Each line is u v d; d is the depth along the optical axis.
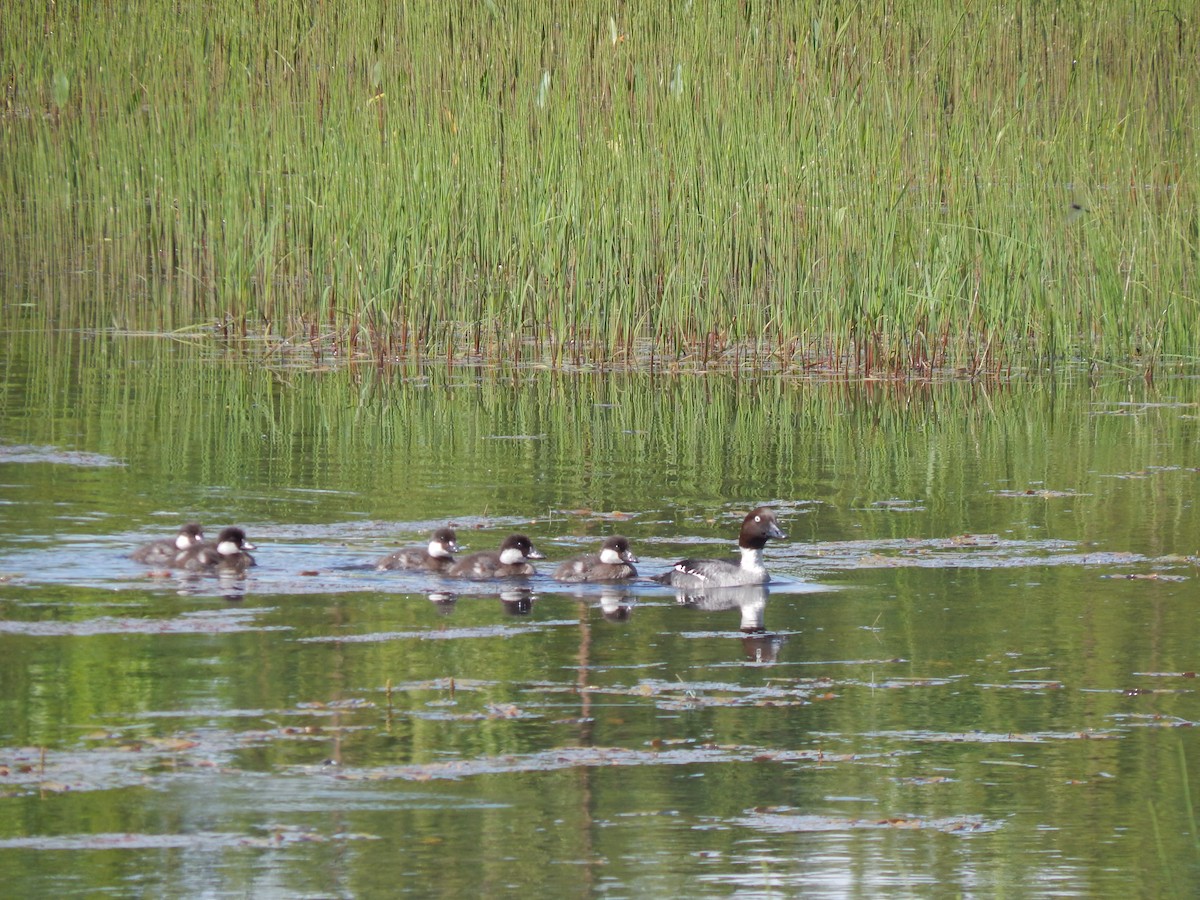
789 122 31.31
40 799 11.35
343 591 16.92
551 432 25.86
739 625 15.95
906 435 26.00
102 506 20.22
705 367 31.33
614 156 31.38
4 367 30.30
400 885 10.19
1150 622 16.05
